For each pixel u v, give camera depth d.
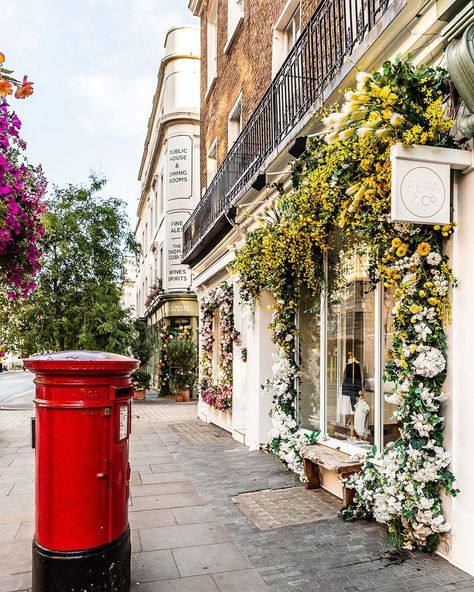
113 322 16.08
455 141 3.88
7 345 15.11
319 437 6.30
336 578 3.75
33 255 5.07
